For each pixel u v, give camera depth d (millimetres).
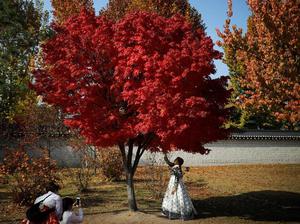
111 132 11266
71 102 11445
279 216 12797
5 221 12258
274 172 26484
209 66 10367
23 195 14531
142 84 10680
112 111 11383
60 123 24391
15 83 12609
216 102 11734
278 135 32156
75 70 10945
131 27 11359
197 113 10008
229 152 30969
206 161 30203
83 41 11469
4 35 12195
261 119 41000
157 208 13867
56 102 11414
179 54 10125
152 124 10289
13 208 14062
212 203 15148
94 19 11891
